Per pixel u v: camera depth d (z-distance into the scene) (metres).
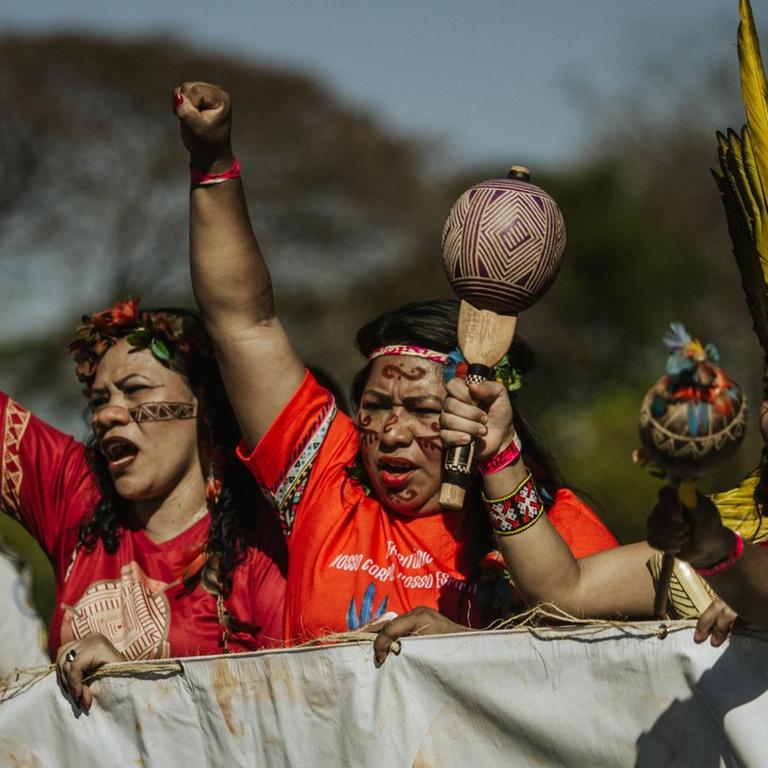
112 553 5.36
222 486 5.28
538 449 4.95
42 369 37.41
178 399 5.35
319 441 4.89
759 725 3.54
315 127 48.97
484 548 4.67
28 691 4.82
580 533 4.64
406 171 48.94
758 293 3.98
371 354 4.91
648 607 4.10
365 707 4.10
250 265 4.79
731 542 3.32
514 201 4.01
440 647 4.01
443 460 4.66
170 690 4.50
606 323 29.33
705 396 3.11
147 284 44.59
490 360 4.02
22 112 43.91
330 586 4.64
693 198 31.55
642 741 3.71
